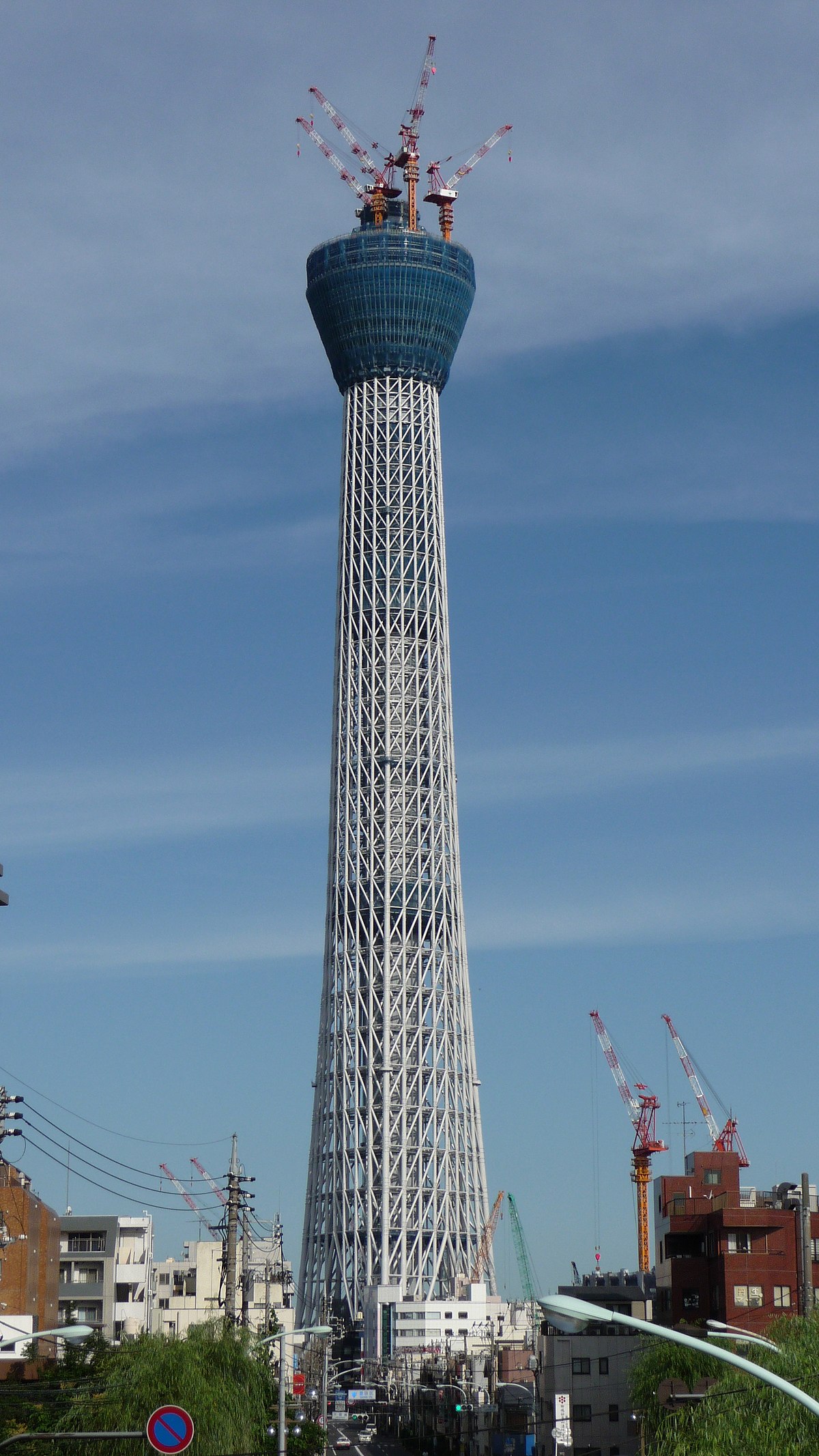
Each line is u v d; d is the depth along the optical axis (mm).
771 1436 81312
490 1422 191875
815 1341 88750
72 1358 154875
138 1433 64875
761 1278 151375
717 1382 91938
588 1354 163375
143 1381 98875
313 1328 98750
